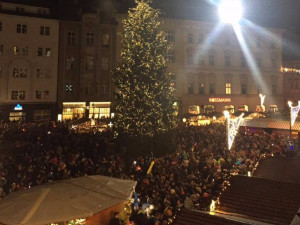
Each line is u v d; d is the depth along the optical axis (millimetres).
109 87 50688
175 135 30281
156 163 21609
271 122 37188
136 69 28984
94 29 49562
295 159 24016
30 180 18781
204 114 48625
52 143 27875
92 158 24641
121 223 12094
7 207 9453
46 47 47156
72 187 10875
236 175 20906
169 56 54281
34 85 46375
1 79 44281
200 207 16438
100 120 41625
